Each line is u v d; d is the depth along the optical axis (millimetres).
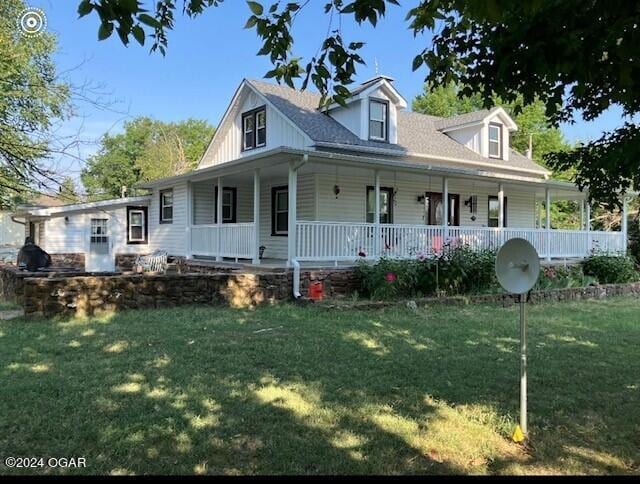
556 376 5355
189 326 7562
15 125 11195
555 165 4547
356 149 13961
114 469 3180
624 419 4180
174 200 16891
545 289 12531
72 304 8383
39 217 18375
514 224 18219
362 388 4828
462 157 16484
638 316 9633
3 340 6527
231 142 17516
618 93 3584
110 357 5746
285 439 3645
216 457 3359
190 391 4605
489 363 5820
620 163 3836
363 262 11367
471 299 10750
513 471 3264
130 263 18328
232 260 14172
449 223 16359
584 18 2914
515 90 3980
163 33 3582
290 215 10742
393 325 8047
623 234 17359
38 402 4254
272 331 7379
